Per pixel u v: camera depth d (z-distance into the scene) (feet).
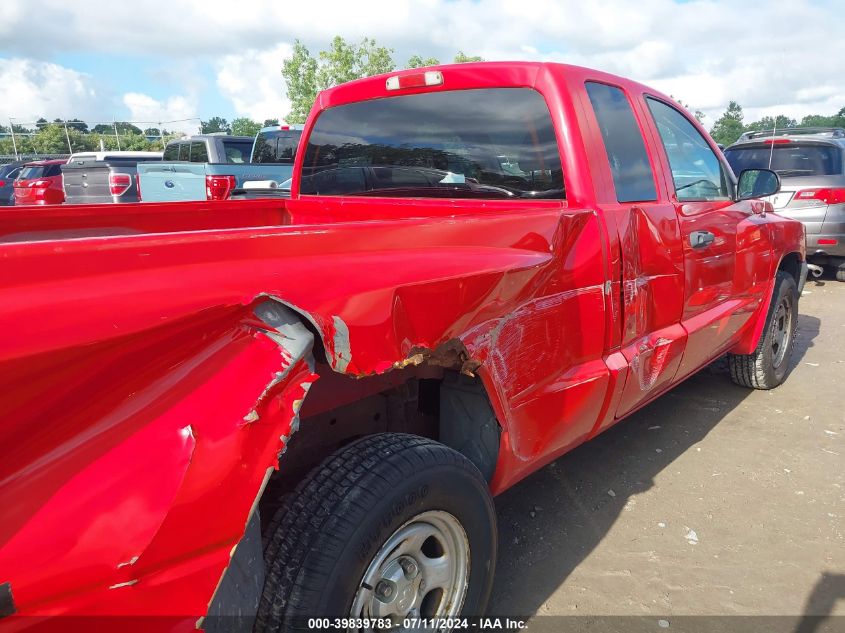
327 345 5.29
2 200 58.49
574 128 9.27
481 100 10.07
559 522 10.80
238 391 4.69
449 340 6.62
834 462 12.92
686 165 12.11
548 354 8.18
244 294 4.91
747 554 9.95
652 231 10.28
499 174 10.05
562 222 8.32
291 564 5.74
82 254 4.25
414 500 6.32
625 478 12.28
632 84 11.07
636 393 10.37
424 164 10.93
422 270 6.34
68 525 4.01
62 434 4.23
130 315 4.31
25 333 3.87
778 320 16.48
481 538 7.23
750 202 14.61
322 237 5.75
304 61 89.61
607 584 9.24
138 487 4.23
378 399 8.29
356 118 11.75
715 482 12.14
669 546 10.15
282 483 7.29
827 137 29.12
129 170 34.71
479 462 7.97
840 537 10.38
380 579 6.32
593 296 8.93
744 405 15.89
